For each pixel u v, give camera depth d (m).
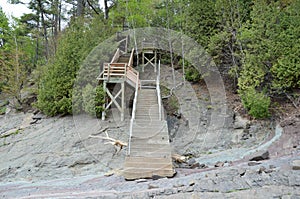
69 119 9.21
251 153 5.89
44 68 11.50
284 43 7.44
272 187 3.11
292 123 6.58
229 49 9.69
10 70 11.55
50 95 9.91
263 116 7.41
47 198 4.08
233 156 6.05
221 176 3.71
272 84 7.63
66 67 10.07
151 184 4.22
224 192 3.18
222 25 9.85
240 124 7.64
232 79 9.91
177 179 4.37
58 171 6.39
